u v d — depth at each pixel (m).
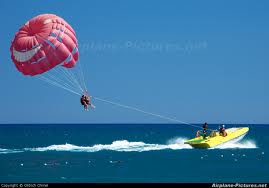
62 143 173.75
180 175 81.56
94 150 121.88
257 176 80.62
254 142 163.00
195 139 115.50
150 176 80.31
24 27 84.75
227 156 107.25
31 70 83.00
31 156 108.06
